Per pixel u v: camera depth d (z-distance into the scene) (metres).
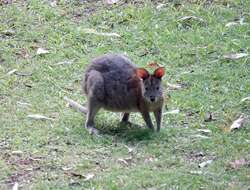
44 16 17.02
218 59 15.27
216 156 11.68
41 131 12.58
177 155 11.76
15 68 15.01
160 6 17.38
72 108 13.56
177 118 13.12
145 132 12.54
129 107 12.63
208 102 13.65
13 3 17.64
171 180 10.73
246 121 12.96
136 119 13.30
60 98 13.96
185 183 10.68
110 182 10.73
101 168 11.28
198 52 15.55
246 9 17.28
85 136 12.46
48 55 15.53
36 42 16.09
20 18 16.95
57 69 15.01
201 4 17.47
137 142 12.23
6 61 15.29
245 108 13.44
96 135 12.47
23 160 11.55
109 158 11.64
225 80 14.44
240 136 12.37
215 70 14.84
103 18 16.97
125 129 12.84
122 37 16.23
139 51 15.70
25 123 12.87
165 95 13.74
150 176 10.90
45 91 14.20
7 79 14.55
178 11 17.20
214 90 14.10
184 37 16.19
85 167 11.28
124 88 12.53
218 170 11.12
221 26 16.58
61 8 17.41
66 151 11.88
